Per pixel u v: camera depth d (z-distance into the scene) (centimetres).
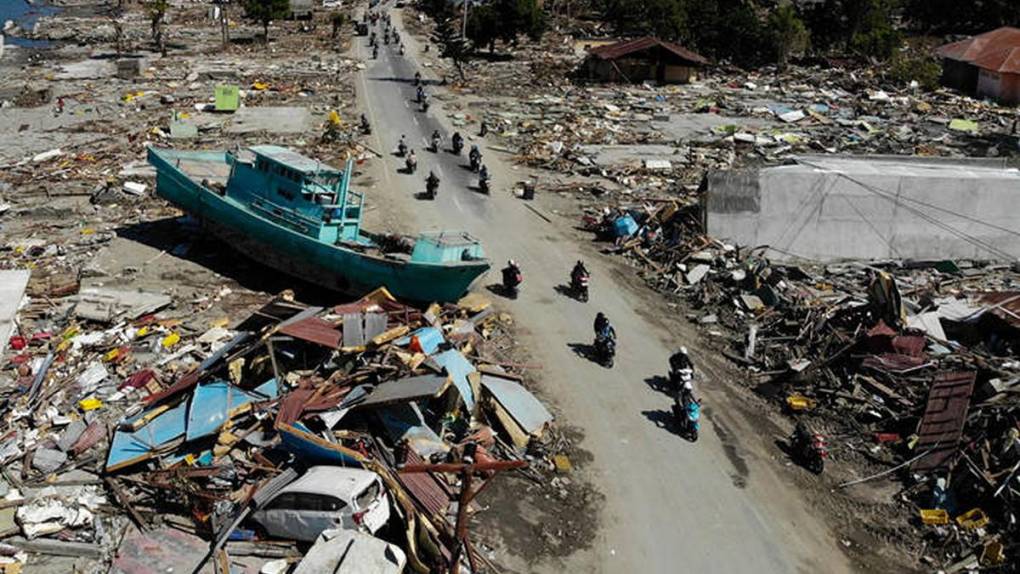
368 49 9362
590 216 4006
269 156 3073
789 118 6128
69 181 4194
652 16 9012
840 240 3609
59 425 2089
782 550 1845
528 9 8800
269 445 1927
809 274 3381
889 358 2408
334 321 2272
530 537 1830
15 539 1697
